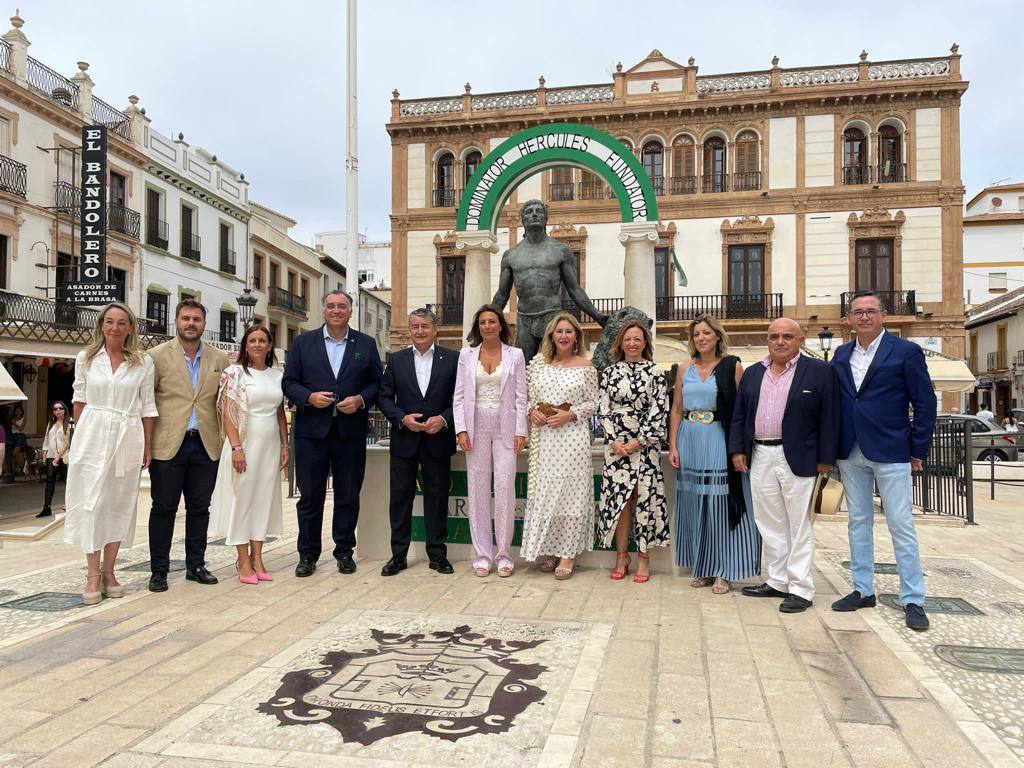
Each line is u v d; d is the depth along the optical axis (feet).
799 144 79.20
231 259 95.96
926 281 77.46
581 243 82.69
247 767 7.89
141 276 76.64
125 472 15.25
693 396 15.78
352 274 36.19
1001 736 8.83
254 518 16.49
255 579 16.44
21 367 58.85
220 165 93.15
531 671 10.66
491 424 16.92
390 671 10.66
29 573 18.30
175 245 83.20
